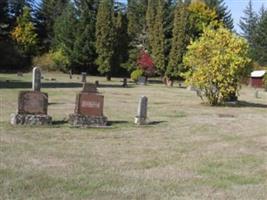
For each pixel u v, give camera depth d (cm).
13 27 8406
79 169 1108
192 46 3075
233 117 2348
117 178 1037
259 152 1399
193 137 1652
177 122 2052
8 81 4844
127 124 1933
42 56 8325
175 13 6544
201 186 999
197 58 3072
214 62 3019
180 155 1323
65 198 872
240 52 3091
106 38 6688
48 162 1169
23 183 958
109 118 2117
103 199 878
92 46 7238
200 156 1316
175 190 960
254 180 1065
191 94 4091
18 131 1630
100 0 7188
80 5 7300
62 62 7519
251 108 2969
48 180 991
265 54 10175
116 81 6209
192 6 7694
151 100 3294
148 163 1205
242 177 1091
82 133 1658
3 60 7862
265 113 2647
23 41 8206
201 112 2555
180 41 6362
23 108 1781
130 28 7812
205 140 1593
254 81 7994
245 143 1546
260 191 973
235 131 1825
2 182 959
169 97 3666
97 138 1570
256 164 1234
